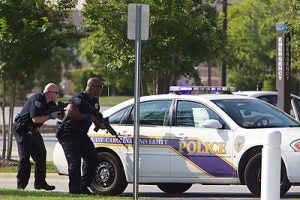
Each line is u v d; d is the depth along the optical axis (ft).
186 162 117.80
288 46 180.75
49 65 472.44
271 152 79.51
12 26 175.32
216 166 116.06
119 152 122.42
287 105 177.88
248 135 113.80
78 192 115.75
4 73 178.50
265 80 394.32
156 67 184.55
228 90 128.67
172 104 121.60
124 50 186.80
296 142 111.45
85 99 116.06
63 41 183.62
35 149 122.93
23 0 174.70
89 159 117.91
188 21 181.06
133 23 101.65
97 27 185.88
